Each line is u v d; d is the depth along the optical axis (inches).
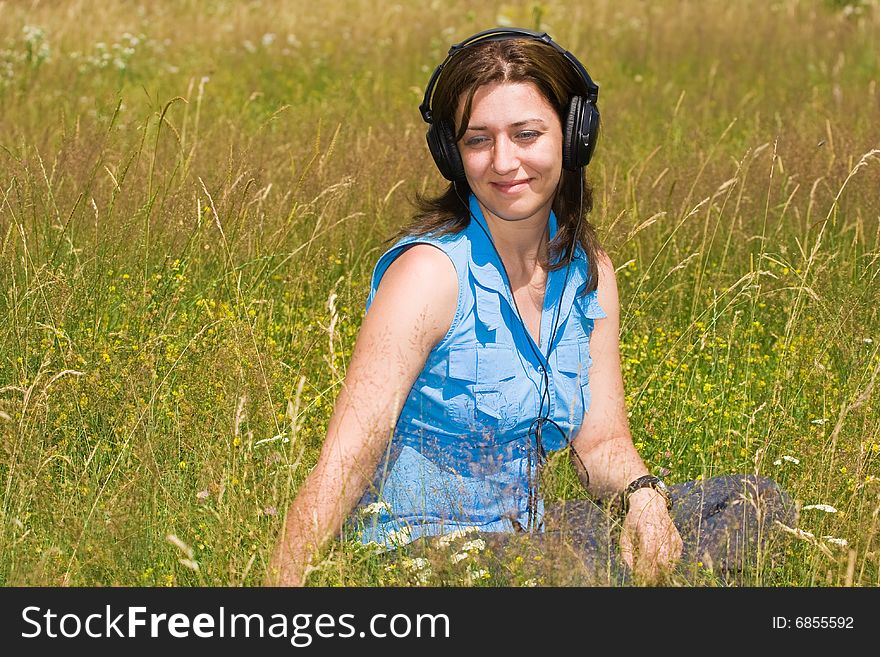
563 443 171.5
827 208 339.9
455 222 165.9
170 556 170.1
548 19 783.1
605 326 179.5
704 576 163.9
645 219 327.6
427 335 159.8
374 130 424.5
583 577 157.2
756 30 753.6
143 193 307.3
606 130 464.8
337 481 155.8
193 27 756.0
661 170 388.5
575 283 171.8
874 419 202.7
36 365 224.2
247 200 299.0
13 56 583.8
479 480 165.3
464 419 163.5
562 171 171.8
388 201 333.1
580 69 163.5
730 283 297.0
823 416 212.5
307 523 155.5
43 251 274.4
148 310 248.2
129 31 708.7
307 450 189.0
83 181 314.3
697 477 206.1
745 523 168.2
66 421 200.5
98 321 235.6
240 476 176.9
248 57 674.8
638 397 228.5
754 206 337.7
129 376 203.9
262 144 378.6
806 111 519.5
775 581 173.3
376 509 161.0
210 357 208.2
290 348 253.1
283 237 293.6
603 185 359.9
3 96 525.0
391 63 661.9
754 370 255.9
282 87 618.8
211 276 280.5
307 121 450.6
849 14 797.9
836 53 702.5
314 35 727.1
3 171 337.4
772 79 636.7
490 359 162.6
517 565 156.5
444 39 727.7
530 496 164.1
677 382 237.1
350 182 315.6
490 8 836.6
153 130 419.8
